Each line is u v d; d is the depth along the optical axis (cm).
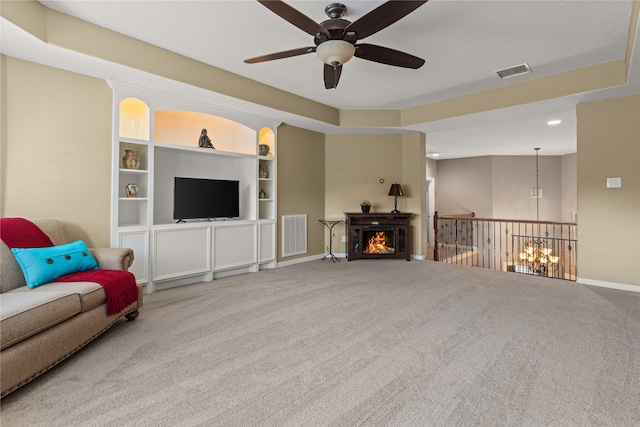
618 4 249
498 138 646
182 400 168
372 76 395
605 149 390
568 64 359
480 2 249
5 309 171
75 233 320
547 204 875
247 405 164
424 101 493
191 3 255
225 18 276
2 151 280
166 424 150
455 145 728
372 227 572
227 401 167
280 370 198
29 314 174
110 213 342
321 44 240
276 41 314
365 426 148
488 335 248
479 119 489
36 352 178
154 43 319
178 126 443
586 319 282
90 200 329
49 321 186
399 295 355
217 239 432
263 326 267
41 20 255
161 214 423
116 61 297
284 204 524
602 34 294
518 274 461
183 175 445
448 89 439
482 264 873
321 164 590
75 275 250
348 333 253
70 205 317
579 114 407
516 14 264
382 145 602
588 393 174
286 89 443
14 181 287
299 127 545
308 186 566
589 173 402
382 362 208
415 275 454
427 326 266
